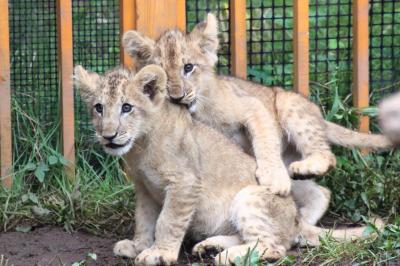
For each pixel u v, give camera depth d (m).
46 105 8.49
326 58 9.04
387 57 8.92
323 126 7.65
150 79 6.21
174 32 7.34
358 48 8.00
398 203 7.43
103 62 9.27
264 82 8.97
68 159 7.71
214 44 7.36
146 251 6.17
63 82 7.68
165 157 6.25
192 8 9.89
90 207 7.36
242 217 6.29
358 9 7.95
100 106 6.19
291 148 7.78
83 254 6.57
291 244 6.46
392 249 6.05
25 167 7.64
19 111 8.16
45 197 7.54
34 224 7.24
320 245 6.25
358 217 7.39
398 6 9.52
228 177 6.58
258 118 7.32
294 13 7.96
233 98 7.39
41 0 9.19
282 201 6.46
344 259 6.08
